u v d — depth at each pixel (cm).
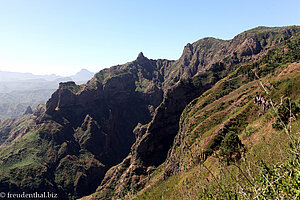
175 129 15612
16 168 16025
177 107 15838
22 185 14912
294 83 4562
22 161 17362
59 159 19138
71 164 19075
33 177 15875
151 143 15075
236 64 19700
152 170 13800
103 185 16475
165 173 9619
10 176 15125
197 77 17550
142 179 13275
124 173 14775
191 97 16025
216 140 4925
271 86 5256
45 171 16950
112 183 15788
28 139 19900
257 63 11800
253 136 3288
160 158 14662
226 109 8138
